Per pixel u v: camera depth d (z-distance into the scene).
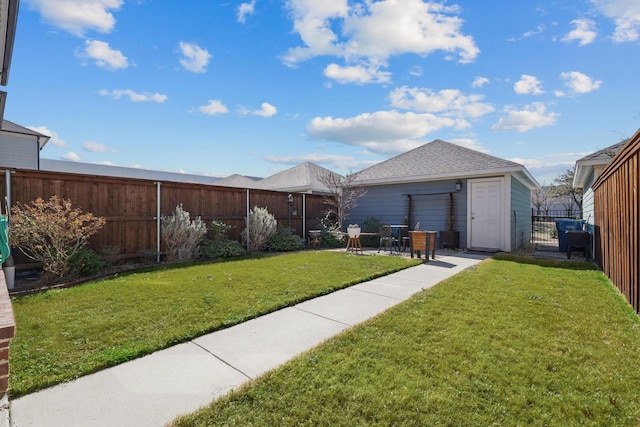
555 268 6.83
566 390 2.31
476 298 4.48
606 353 2.84
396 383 2.38
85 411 2.12
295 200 11.77
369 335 3.24
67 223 5.88
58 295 4.62
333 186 13.00
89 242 6.79
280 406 2.15
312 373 2.53
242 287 5.11
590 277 5.85
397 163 13.11
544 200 26.80
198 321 3.65
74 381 2.47
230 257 8.51
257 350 3.01
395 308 4.08
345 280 5.61
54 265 5.49
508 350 2.89
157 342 3.10
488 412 2.08
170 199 8.24
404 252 9.76
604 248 6.20
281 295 4.67
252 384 2.40
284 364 2.70
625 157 4.34
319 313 4.03
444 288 5.04
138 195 7.62
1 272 2.92
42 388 2.37
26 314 3.83
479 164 10.51
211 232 9.15
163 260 7.99
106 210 7.08
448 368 2.59
